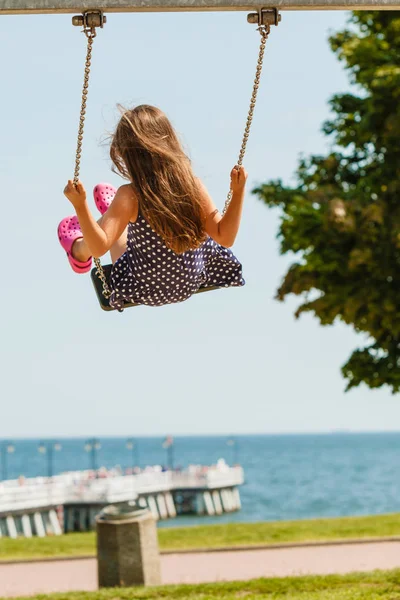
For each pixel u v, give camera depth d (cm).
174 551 1705
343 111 2083
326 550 1658
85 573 1527
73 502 5156
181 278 512
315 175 2122
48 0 534
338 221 1844
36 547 2022
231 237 507
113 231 482
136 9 541
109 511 1292
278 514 6788
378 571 1240
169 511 5931
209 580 1359
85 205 475
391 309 1897
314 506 7750
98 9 536
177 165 487
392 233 1838
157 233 491
